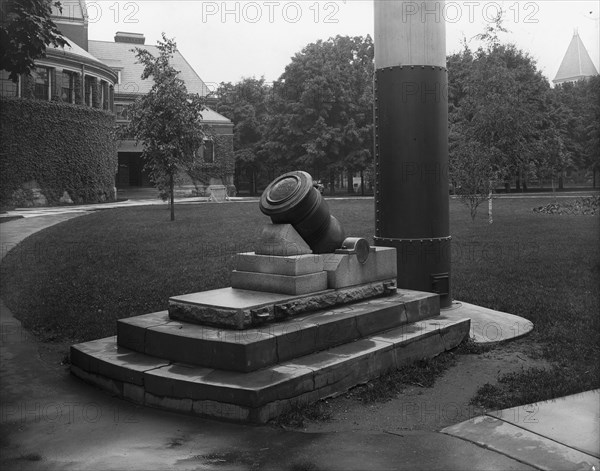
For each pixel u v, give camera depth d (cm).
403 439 470
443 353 716
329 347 622
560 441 461
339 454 441
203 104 2569
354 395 577
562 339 774
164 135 2384
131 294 1046
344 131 5334
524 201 3431
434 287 896
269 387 505
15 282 1186
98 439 473
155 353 605
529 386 594
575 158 4650
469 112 2277
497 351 741
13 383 622
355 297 720
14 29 772
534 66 3847
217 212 2781
